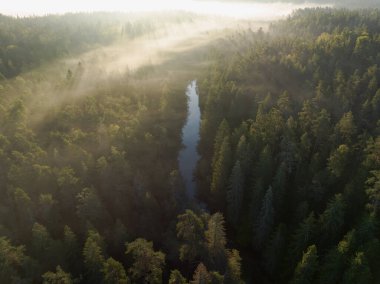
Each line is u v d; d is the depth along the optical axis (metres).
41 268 54.06
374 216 51.88
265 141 77.12
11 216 64.25
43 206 65.31
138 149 90.81
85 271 56.81
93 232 58.00
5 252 52.38
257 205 68.06
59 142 90.56
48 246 56.94
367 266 45.50
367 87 101.69
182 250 57.53
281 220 67.38
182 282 49.44
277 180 65.94
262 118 85.88
